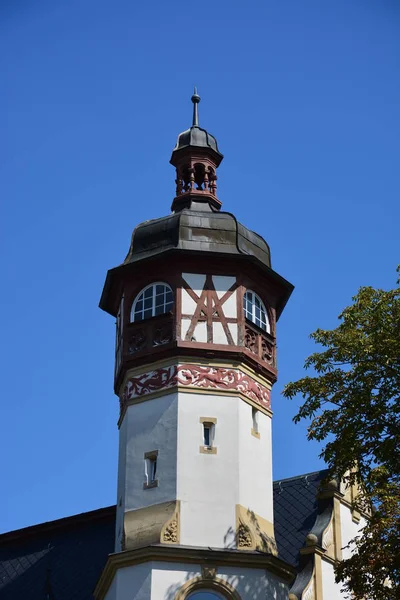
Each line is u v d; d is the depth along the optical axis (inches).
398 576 1392.7
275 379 1673.2
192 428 1572.3
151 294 1663.4
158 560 1486.2
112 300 1747.0
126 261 1684.3
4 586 1894.7
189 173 1803.6
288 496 1795.0
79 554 1886.1
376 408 1469.0
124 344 1649.9
